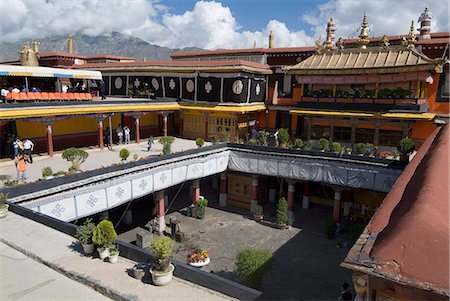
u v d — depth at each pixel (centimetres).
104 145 3180
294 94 3641
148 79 3822
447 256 612
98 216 2334
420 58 2684
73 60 5097
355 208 2822
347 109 2989
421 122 2880
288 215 2864
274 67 3719
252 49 3934
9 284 1041
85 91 3750
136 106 3173
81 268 1120
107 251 1174
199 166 2759
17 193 1672
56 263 1152
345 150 2766
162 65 3669
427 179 943
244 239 2492
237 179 3116
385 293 656
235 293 959
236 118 3400
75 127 3131
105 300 962
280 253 2278
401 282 608
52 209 1814
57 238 1352
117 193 2152
